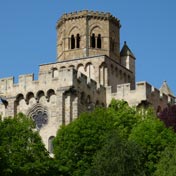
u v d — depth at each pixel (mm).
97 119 82250
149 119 84875
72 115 93375
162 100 106438
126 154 63969
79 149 79562
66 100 94000
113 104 91438
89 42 113438
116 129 81625
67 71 94688
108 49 114250
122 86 102375
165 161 68312
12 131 73188
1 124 74250
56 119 94250
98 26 114875
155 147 78125
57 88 94938
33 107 96875
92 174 64000
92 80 99375
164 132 80062
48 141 94438
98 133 80438
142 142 78375
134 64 119438
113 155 64125
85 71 109312
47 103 95938
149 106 100688
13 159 69688
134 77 118625
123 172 62969
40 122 96000
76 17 114938
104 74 108125
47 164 71812
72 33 114750
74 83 94188
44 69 111312
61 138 81188
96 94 99875
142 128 80500
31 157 71562
